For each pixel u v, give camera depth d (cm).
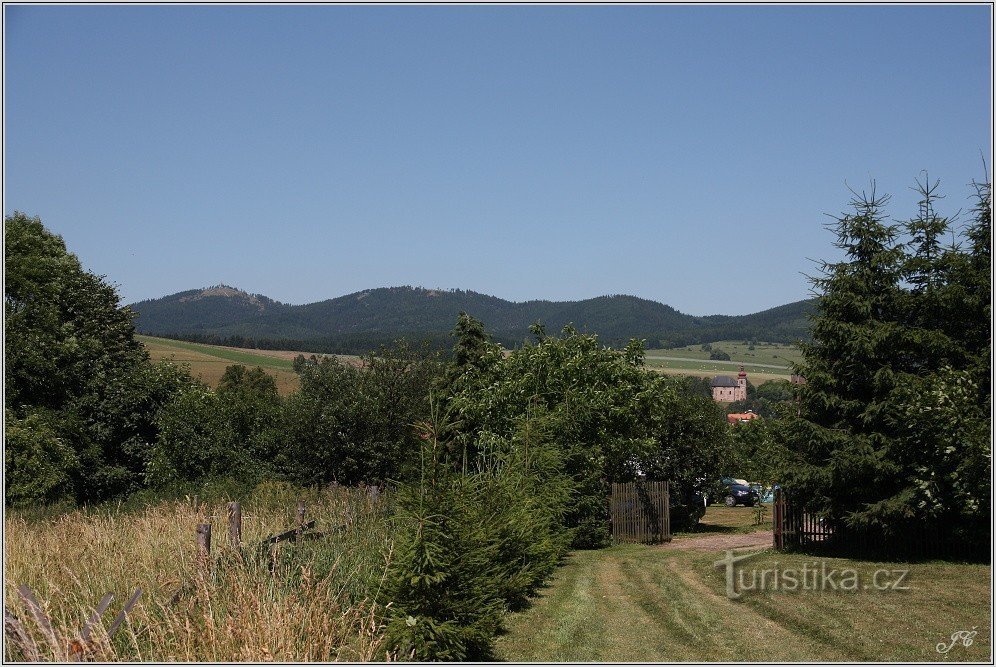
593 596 1304
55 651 646
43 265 3250
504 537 1186
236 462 2889
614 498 2378
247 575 844
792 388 1725
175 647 705
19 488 2742
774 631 1008
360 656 752
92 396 3372
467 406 2267
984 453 1373
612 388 2327
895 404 1570
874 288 1669
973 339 1603
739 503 4556
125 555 1011
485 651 908
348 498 1744
